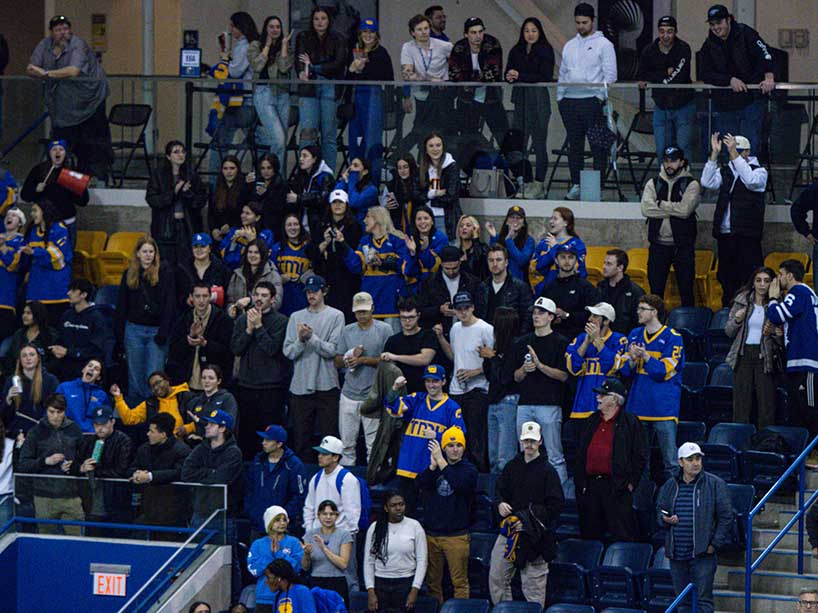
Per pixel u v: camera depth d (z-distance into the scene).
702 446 44.38
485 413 45.72
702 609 39.59
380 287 49.44
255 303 47.12
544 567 41.09
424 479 42.34
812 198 48.47
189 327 47.94
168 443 44.94
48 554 45.59
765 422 45.47
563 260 46.97
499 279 47.53
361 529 42.81
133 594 45.03
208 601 43.91
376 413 45.84
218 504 44.28
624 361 43.78
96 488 45.22
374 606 41.22
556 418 44.19
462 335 45.78
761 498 43.47
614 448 42.28
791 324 44.50
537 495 41.31
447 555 42.12
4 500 45.75
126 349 49.19
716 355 49.72
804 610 37.22
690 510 39.62
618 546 41.91
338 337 47.06
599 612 40.94
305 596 38.94
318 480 42.56
